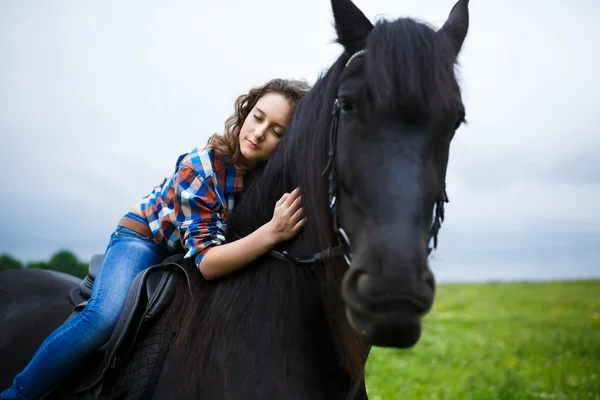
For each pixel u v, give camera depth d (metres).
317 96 1.89
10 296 2.76
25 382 2.00
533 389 5.30
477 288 19.38
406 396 5.02
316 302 1.86
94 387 1.98
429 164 1.55
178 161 2.20
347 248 1.66
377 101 1.52
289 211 1.86
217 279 1.98
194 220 2.01
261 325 1.84
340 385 1.90
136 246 2.19
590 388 5.26
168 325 1.96
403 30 1.59
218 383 1.80
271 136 2.12
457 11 1.89
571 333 8.61
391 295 1.38
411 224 1.45
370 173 1.53
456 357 6.79
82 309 2.12
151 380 1.90
